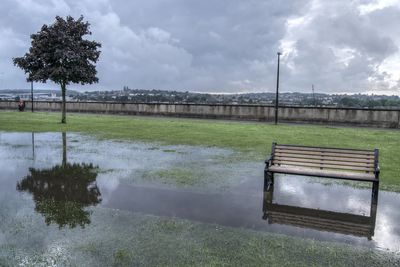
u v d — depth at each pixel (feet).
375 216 22.30
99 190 27.55
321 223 20.97
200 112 111.14
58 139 57.62
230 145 51.13
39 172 33.73
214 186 28.89
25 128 74.33
